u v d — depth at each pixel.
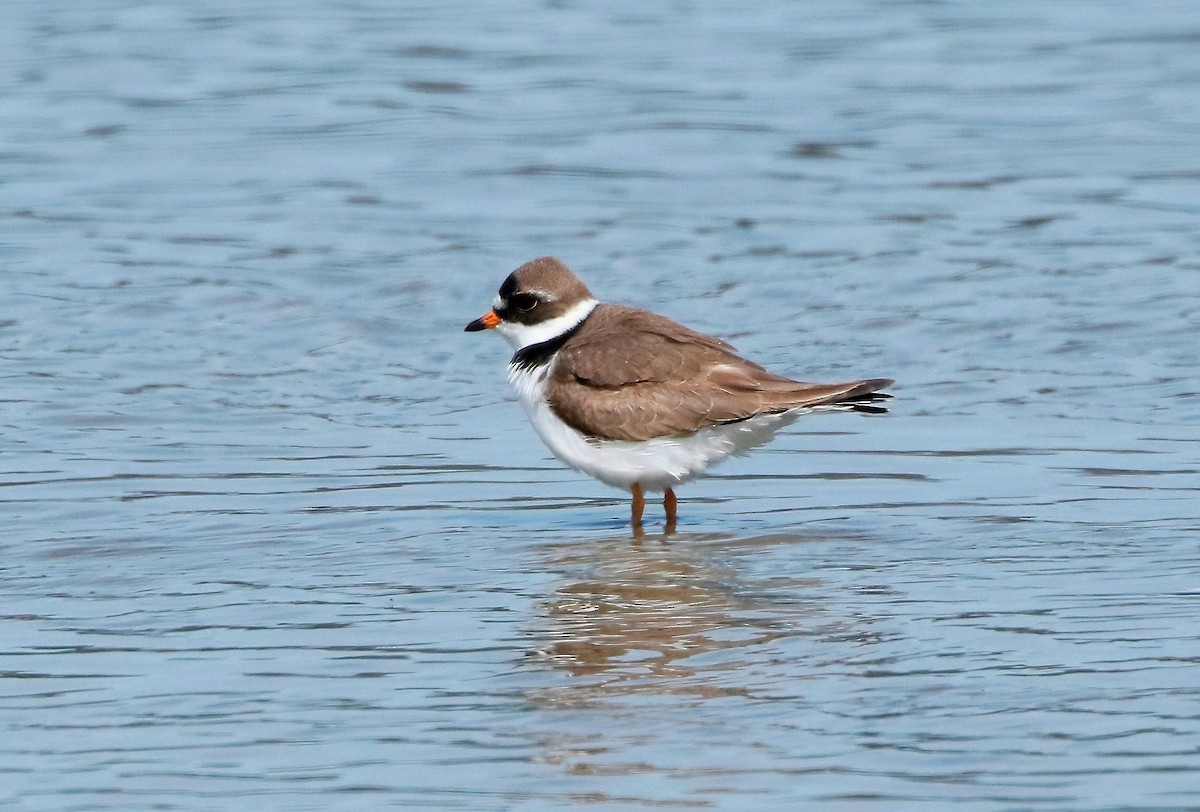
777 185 23.84
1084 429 15.36
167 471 14.55
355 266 20.89
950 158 24.78
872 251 20.94
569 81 28.91
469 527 13.26
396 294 19.94
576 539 12.97
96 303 19.44
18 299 19.56
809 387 13.19
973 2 33.41
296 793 8.54
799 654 10.23
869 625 10.70
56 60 30.09
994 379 16.81
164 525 13.14
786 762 8.73
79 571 12.05
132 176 24.70
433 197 23.78
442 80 29.02
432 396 16.88
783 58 30.03
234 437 15.54
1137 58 29.58
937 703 9.38
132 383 16.95
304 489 14.14
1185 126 25.91
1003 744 8.84
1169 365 16.98
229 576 11.96
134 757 8.98
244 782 8.66
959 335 18.09
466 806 8.38
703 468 13.46
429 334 18.72
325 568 12.16
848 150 25.28
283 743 9.12
